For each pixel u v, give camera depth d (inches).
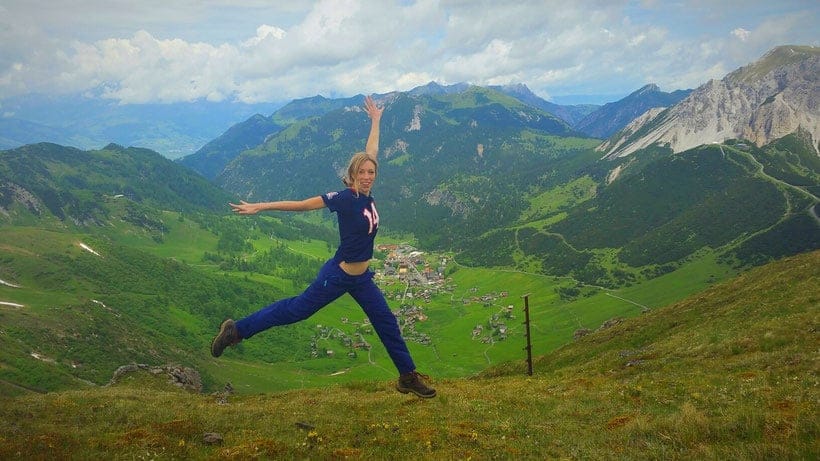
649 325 2190.0
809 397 528.4
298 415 790.5
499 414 745.0
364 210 330.3
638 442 463.8
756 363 924.0
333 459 446.9
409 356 364.8
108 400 1080.2
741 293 2096.5
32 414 817.5
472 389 1192.8
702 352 1239.5
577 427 601.0
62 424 732.0
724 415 506.9
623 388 898.7
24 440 513.3
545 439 534.9
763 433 422.3
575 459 440.8
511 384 1304.1
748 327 1350.9
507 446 503.5
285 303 340.5
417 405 870.4
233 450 477.1
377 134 350.0
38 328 6417.3
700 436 447.8
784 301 1555.1
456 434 568.1
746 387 685.3
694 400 662.5
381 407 877.8
